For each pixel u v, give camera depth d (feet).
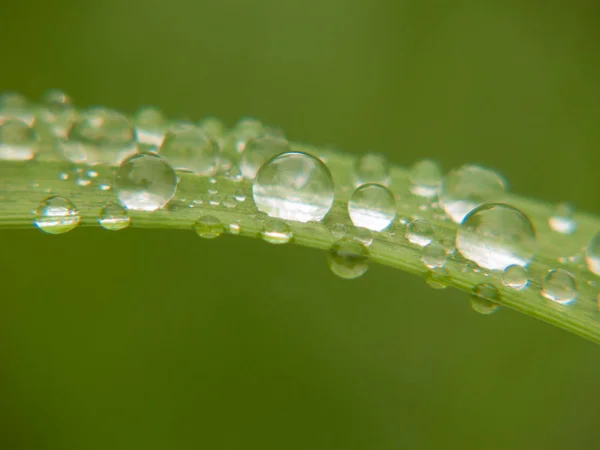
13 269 0.24
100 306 0.25
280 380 0.24
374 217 0.19
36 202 0.19
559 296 0.19
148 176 0.19
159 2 0.34
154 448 0.23
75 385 0.24
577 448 0.25
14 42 0.31
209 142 0.20
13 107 0.23
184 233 0.26
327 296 0.26
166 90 0.34
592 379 0.26
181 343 0.24
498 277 0.19
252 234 0.19
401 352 0.26
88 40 0.33
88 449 0.23
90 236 0.25
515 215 0.19
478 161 0.34
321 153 0.22
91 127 0.20
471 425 0.24
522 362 0.26
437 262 0.19
